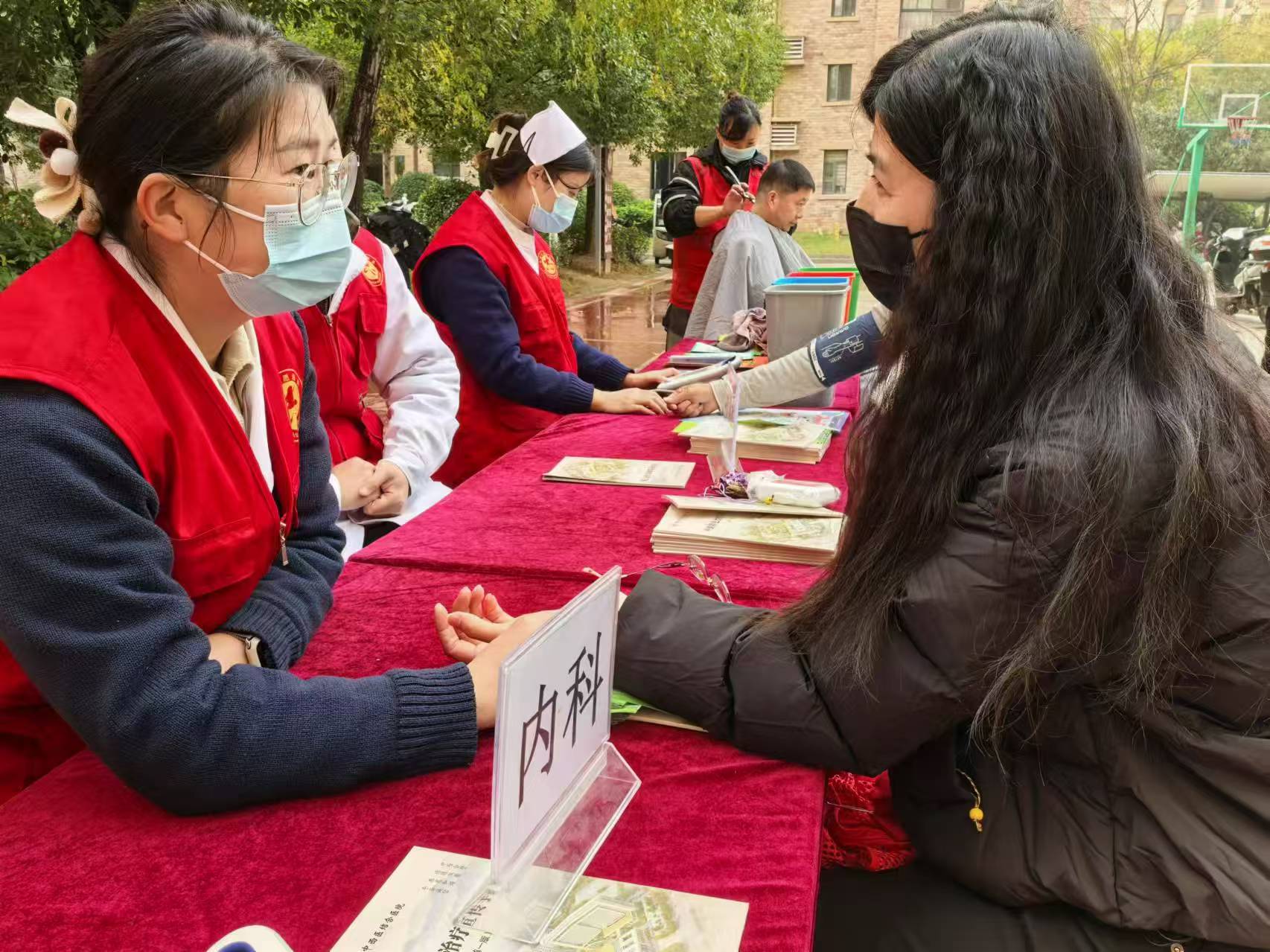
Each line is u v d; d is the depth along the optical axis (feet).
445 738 3.32
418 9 20.95
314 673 4.06
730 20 36.86
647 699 3.72
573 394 9.34
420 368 8.04
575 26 28.50
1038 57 3.15
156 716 2.95
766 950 2.54
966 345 3.22
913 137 3.33
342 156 3.77
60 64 19.15
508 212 9.80
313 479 4.66
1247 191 33.50
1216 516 2.87
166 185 3.24
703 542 5.39
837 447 7.95
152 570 3.09
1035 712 3.19
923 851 3.57
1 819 3.12
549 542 5.67
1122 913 3.19
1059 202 3.09
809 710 3.38
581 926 2.61
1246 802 3.04
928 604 3.09
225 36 3.29
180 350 3.52
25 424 2.86
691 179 16.56
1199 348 3.20
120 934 2.60
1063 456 2.89
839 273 11.89
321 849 2.95
